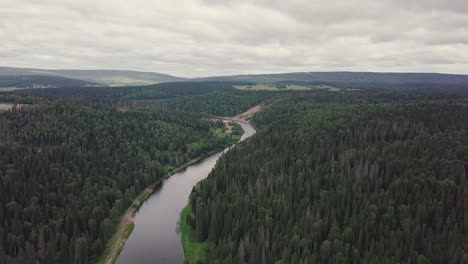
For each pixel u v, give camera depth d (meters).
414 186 101.31
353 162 123.19
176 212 125.12
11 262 80.88
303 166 126.06
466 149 123.06
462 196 96.12
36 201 104.69
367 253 79.44
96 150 158.62
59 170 123.56
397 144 132.12
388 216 91.94
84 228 101.00
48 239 92.75
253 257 83.19
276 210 100.06
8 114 169.12
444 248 81.81
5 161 117.25
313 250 85.06
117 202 119.75
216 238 98.25
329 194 106.75
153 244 103.25
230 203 109.88
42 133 155.88
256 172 126.69
